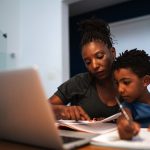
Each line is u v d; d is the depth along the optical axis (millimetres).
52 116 440
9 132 545
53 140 461
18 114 488
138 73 842
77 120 806
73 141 498
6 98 487
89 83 1076
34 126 475
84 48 984
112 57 988
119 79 854
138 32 3104
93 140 518
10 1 2883
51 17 2658
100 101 1029
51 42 2643
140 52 915
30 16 2797
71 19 3738
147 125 762
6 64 2740
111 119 735
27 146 526
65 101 1113
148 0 3039
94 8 3422
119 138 536
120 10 3262
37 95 437
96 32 1012
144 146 464
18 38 2854
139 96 853
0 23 2895
